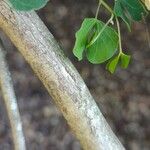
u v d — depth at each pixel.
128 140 2.60
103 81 2.74
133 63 2.79
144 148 2.57
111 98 2.69
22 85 2.78
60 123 2.68
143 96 2.71
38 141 2.64
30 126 2.68
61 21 2.96
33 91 2.77
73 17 2.97
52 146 2.64
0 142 2.61
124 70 2.77
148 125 2.62
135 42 2.81
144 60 2.78
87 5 2.99
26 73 2.81
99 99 2.69
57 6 3.01
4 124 2.63
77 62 2.79
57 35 2.92
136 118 2.65
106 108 2.67
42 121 2.69
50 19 2.97
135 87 2.73
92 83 2.74
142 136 2.60
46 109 2.72
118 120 2.64
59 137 2.65
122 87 2.72
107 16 2.70
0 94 2.67
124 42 2.81
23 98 2.75
